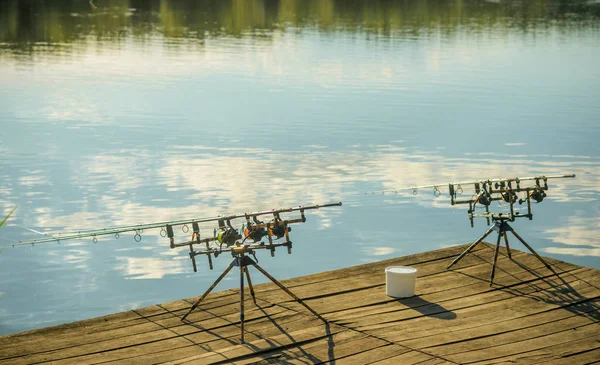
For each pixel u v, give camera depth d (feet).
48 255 33.81
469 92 75.51
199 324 21.33
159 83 80.84
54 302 29.12
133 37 119.24
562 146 53.72
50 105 68.59
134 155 51.01
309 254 34.47
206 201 41.22
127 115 64.64
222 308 22.49
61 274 31.76
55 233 36.47
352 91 76.18
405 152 52.16
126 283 30.99
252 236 20.40
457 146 53.72
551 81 81.97
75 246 34.88
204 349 19.66
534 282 24.68
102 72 87.61
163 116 64.18
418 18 148.05
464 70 89.51
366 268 26.17
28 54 101.65
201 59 97.66
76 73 86.84
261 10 161.48
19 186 43.73
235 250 20.40
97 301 29.14
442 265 26.43
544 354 19.21
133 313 22.13
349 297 23.40
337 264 33.30
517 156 51.06
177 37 119.65
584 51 105.70
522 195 42.27
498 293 23.72
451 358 18.95
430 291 23.90
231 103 69.92
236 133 57.77
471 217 25.58
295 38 118.62
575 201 41.91
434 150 52.65
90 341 20.20
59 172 46.85
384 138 56.18
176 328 21.06
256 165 48.57
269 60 96.73
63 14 150.00
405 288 23.30
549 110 66.54
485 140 55.57
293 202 41.37
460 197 42.60
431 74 86.48
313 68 90.53
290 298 23.27
